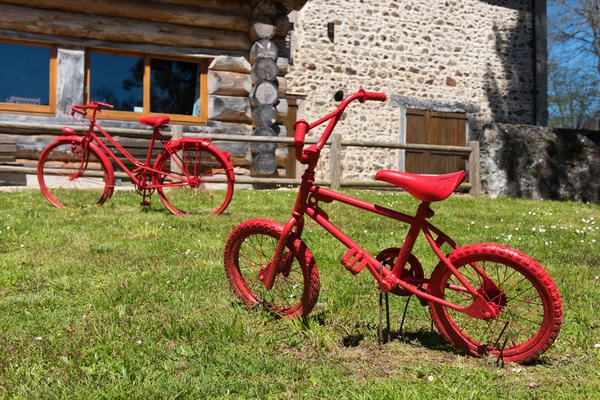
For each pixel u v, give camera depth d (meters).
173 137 8.85
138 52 9.55
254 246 3.72
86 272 3.94
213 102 9.78
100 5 9.10
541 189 11.02
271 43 9.84
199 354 2.56
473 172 10.73
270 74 9.84
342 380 2.35
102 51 9.41
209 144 6.53
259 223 3.12
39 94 9.11
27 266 4.11
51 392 2.17
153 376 2.33
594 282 4.08
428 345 2.82
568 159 11.27
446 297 3.00
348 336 2.86
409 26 15.98
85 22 9.08
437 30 16.33
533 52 17.48
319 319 3.12
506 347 2.69
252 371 2.41
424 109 16.12
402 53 15.87
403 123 15.80
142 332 2.82
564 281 4.09
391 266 2.84
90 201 7.14
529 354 2.57
